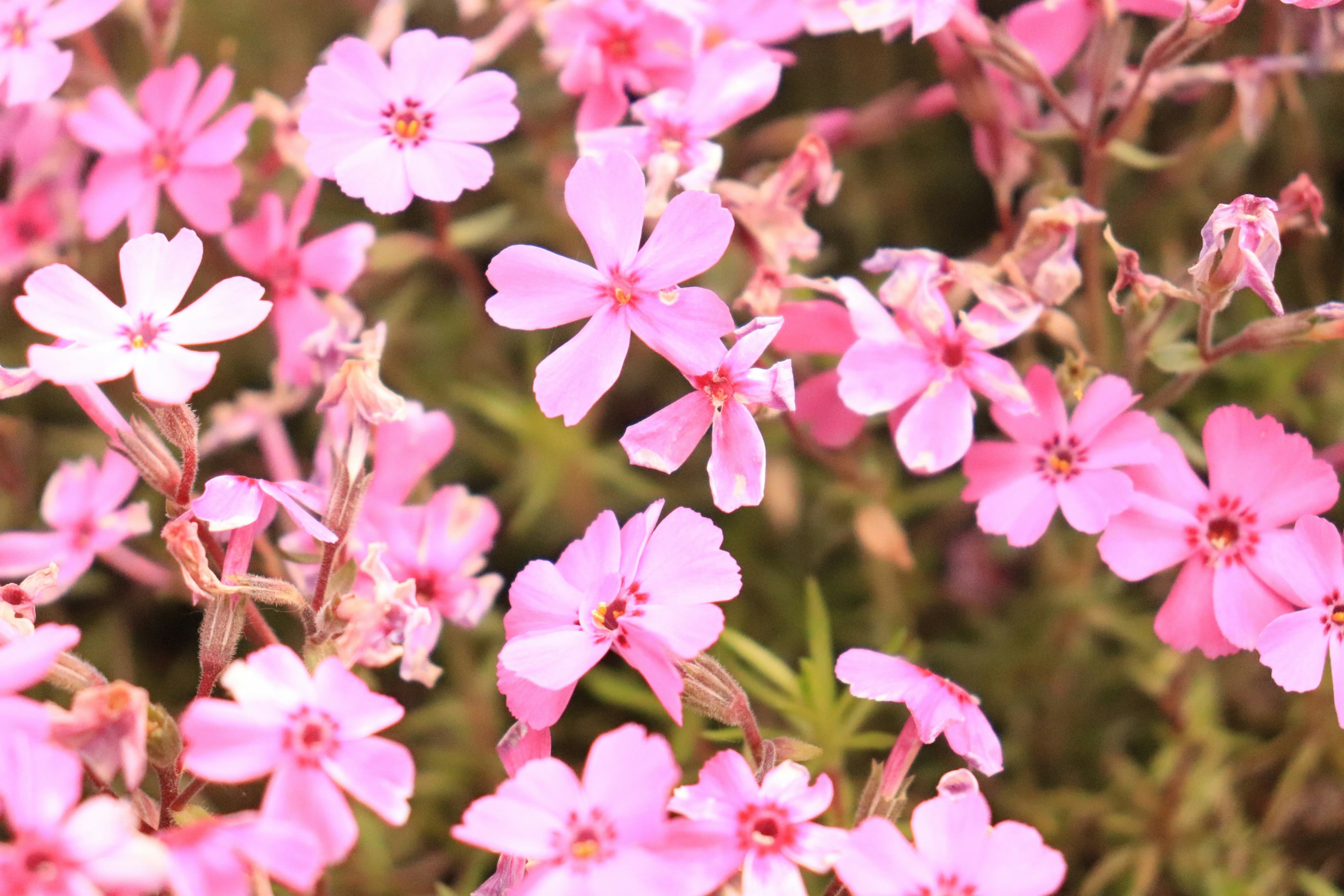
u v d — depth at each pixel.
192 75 0.39
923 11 0.38
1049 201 0.38
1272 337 0.37
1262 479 0.36
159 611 0.42
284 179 0.42
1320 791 0.41
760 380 0.35
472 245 0.44
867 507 0.40
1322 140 0.43
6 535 0.39
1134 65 0.43
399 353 0.43
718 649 0.41
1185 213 0.43
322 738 0.34
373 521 0.37
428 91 0.37
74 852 0.33
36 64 0.38
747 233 0.38
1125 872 0.41
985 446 0.37
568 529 0.43
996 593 0.43
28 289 0.35
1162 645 0.41
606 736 0.34
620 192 0.36
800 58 0.45
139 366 0.35
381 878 0.40
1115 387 0.37
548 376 0.36
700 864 0.34
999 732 0.42
